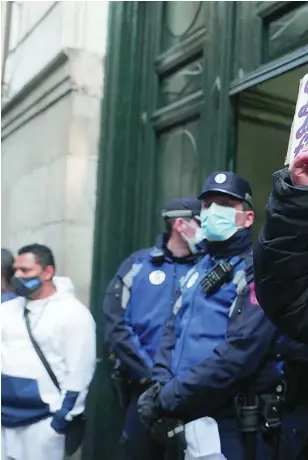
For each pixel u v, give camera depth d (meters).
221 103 3.20
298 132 1.52
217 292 2.22
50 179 4.10
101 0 4.05
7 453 2.81
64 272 3.86
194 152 3.52
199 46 3.50
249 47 3.11
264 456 2.01
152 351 2.83
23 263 2.85
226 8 3.25
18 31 4.55
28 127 4.46
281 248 1.44
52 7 4.13
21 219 4.47
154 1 4.00
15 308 2.87
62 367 2.79
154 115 3.91
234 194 2.30
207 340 2.19
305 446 1.82
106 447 3.75
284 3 2.91
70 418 2.73
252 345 2.04
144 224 3.92
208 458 2.12
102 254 3.90
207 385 2.06
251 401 2.05
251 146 3.23
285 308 1.49
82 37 3.99
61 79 4.02
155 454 2.87
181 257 2.94
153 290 2.91
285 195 1.41
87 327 2.84
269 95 3.21
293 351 1.82
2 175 4.77
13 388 2.76
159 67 3.91
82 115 3.97
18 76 4.53
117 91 3.97
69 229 3.89
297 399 1.85
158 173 3.90
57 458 2.76
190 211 2.90
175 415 2.19
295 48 2.83
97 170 4.00
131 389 2.97
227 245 2.30
